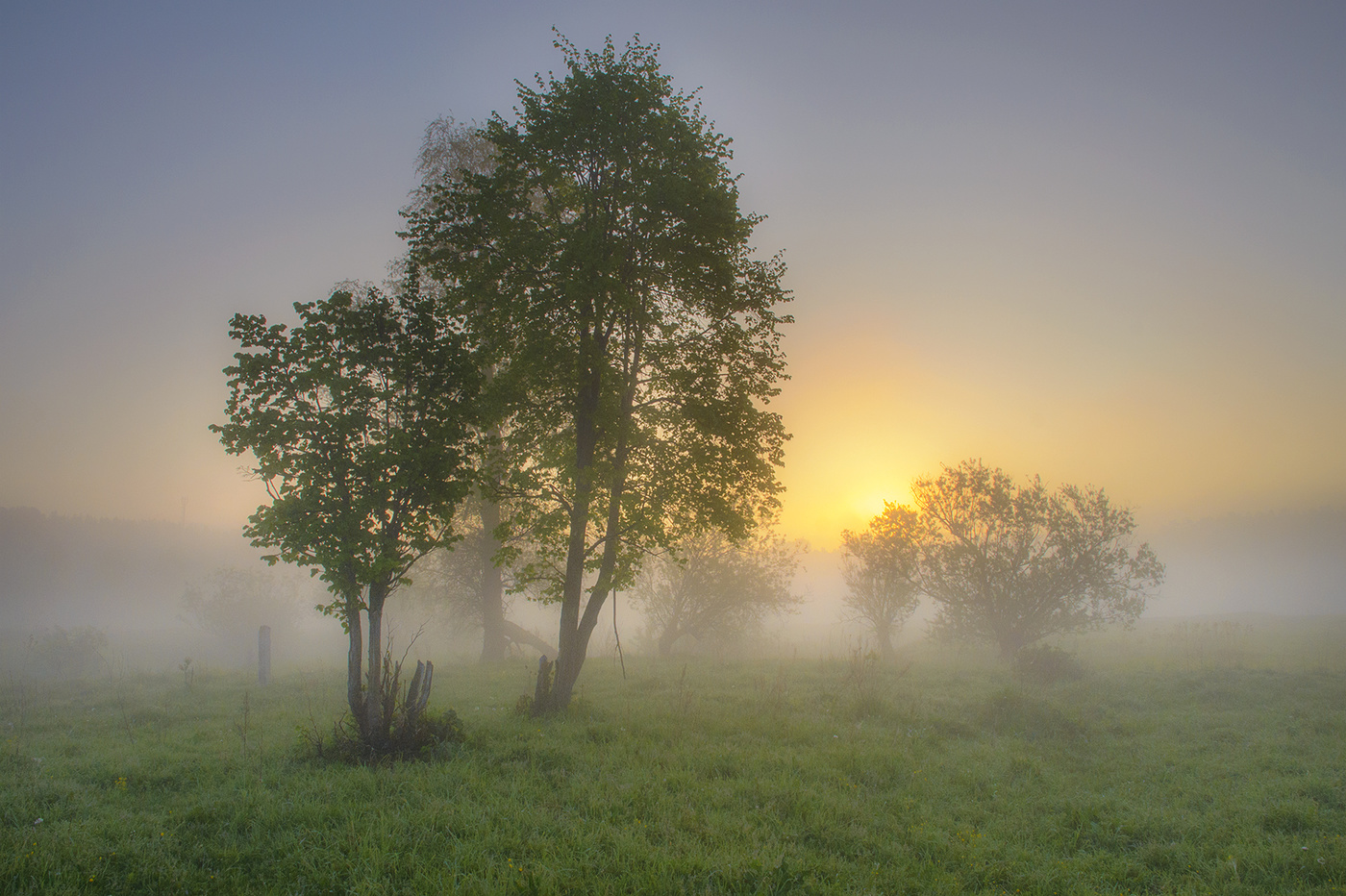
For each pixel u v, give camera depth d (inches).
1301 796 338.6
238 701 591.8
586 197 519.5
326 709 536.7
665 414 561.3
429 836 259.0
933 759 395.5
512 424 583.5
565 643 514.0
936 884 234.2
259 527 354.3
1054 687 661.3
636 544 559.2
